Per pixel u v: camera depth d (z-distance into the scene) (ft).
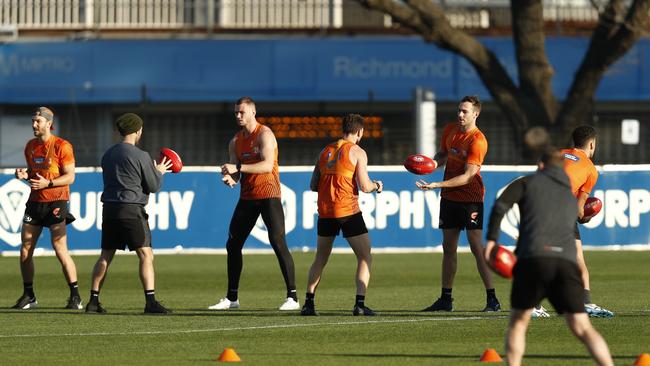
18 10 403.75
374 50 398.42
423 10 347.77
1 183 267.39
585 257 265.95
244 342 136.15
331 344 134.31
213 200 270.05
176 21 407.64
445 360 122.21
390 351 128.67
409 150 358.02
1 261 257.55
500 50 402.93
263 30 405.18
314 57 398.01
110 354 126.93
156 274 234.38
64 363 120.67
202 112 397.39
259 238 276.62
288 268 170.19
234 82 397.19
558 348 129.90
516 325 102.99
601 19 350.43
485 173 273.13
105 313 166.50
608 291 199.00
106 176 161.99
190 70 396.37
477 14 420.36
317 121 393.50
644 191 277.64
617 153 380.99
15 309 172.65
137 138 163.32
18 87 393.91
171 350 129.80
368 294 196.65
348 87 398.83
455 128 165.48
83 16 404.98
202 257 270.46
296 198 272.31
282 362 120.88
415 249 273.54
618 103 404.57
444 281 168.04
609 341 135.64
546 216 102.63
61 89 394.11
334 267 247.70
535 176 104.27
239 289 207.41
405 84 398.62
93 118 395.75
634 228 277.85
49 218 171.12
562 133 354.33
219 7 407.64
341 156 157.38
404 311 168.14
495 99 356.18
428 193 273.75
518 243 104.06
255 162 168.96
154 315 163.73
